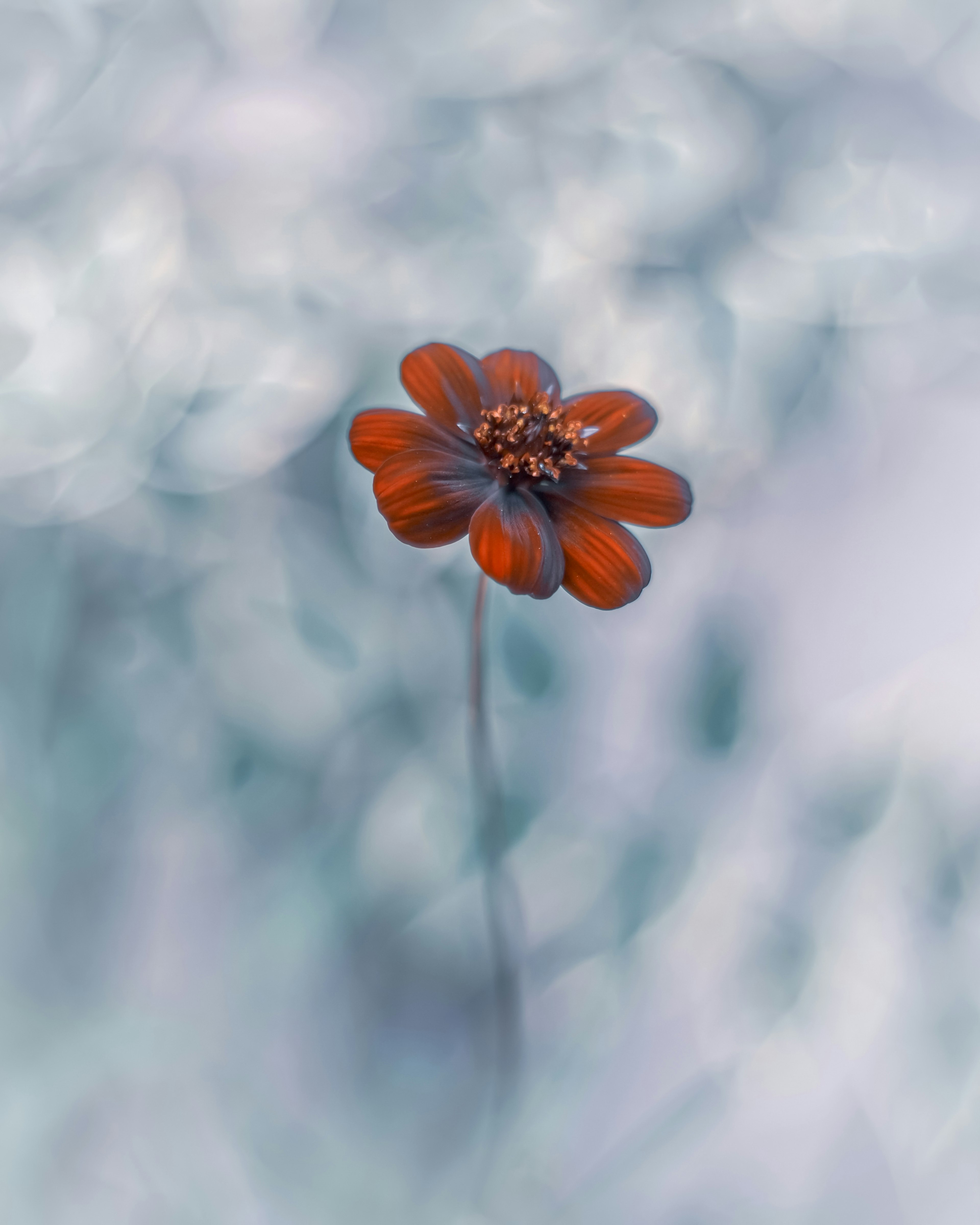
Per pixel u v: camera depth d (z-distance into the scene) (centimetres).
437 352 54
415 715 63
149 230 67
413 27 72
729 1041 61
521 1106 60
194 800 62
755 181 72
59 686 62
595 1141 60
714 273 70
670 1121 60
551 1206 60
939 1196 59
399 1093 60
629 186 71
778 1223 59
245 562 63
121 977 61
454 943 61
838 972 61
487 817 55
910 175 72
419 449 53
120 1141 59
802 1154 60
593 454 53
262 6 71
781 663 64
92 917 61
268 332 66
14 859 61
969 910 61
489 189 71
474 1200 60
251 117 69
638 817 62
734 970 61
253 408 64
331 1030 61
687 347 68
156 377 64
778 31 73
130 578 62
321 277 68
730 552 66
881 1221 59
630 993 61
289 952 61
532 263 70
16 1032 60
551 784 63
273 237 68
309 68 71
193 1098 60
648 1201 59
